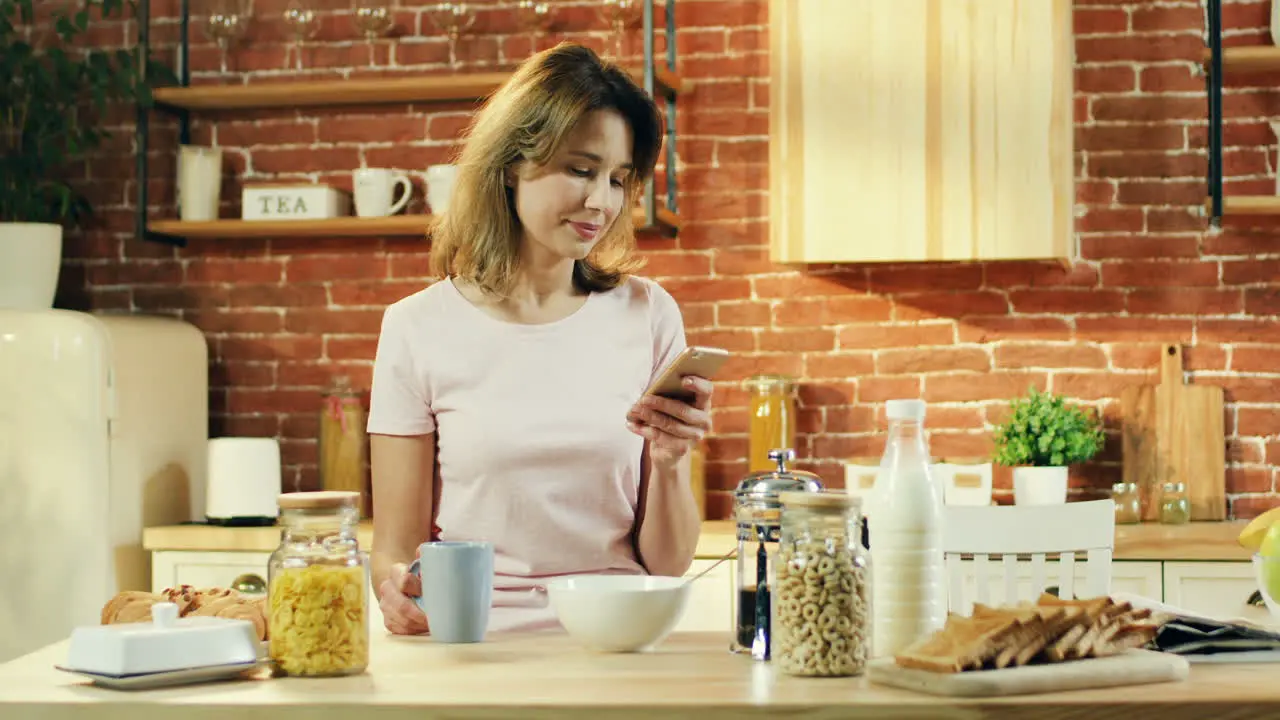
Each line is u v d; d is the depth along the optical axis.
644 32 3.91
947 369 4.02
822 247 3.64
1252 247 3.93
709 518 4.11
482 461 2.14
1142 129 3.97
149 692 1.46
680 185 4.13
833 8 3.63
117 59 4.20
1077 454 3.75
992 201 3.57
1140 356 3.96
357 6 4.12
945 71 3.59
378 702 1.40
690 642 1.84
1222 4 3.95
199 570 3.85
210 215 4.20
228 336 4.37
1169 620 1.63
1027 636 1.46
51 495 3.79
